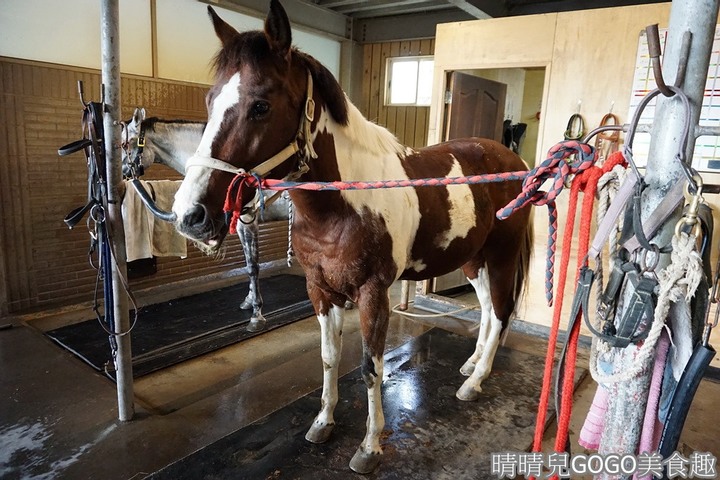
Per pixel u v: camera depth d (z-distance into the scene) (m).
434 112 3.31
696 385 0.79
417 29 4.88
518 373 2.40
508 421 1.96
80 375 2.32
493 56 3.01
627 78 2.57
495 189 2.07
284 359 2.64
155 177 3.71
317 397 2.10
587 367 2.51
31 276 3.13
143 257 2.83
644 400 0.90
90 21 3.17
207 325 3.05
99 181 1.77
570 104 2.76
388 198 1.55
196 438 1.86
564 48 2.74
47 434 1.84
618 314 0.92
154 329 2.96
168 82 3.64
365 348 1.58
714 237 2.40
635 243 0.86
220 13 3.95
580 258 0.88
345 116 1.46
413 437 1.83
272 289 3.87
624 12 2.54
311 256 1.56
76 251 3.32
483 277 2.36
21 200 3.02
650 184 0.87
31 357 2.51
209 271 4.17
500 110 3.76
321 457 1.69
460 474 1.62
